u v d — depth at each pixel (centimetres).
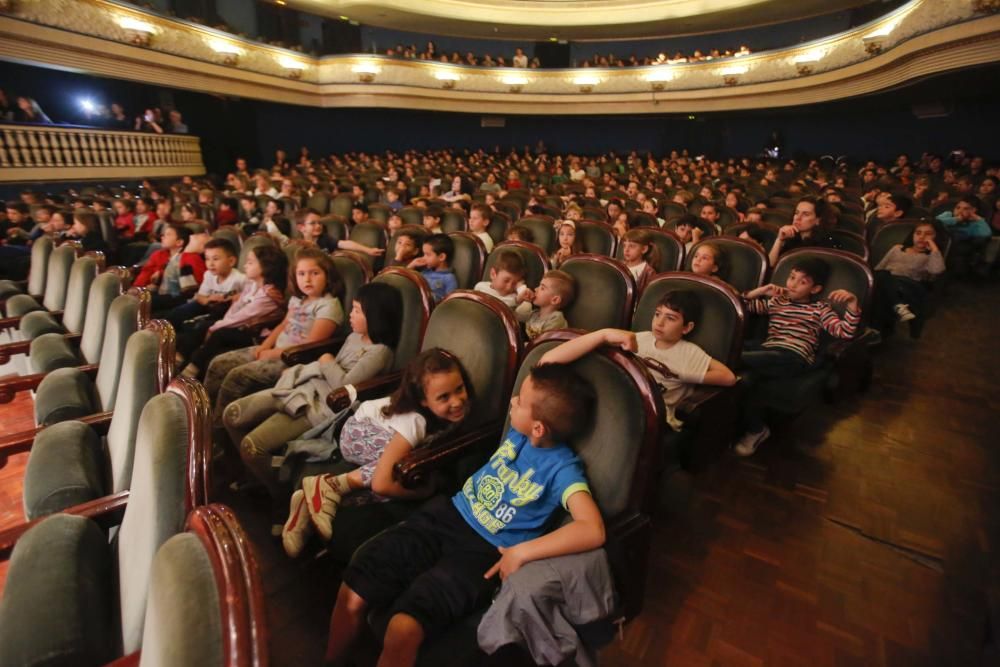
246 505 192
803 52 1047
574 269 246
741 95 1198
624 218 445
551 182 1169
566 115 1552
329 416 176
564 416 114
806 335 227
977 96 916
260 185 776
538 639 96
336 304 234
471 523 125
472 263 343
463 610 108
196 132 1217
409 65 1343
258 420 184
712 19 1310
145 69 927
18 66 912
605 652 135
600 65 1415
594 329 236
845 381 245
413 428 144
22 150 766
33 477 133
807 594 154
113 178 902
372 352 190
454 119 1641
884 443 232
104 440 164
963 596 152
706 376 179
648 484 113
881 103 1039
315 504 141
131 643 90
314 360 220
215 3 1185
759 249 275
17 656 86
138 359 141
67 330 269
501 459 128
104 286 232
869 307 242
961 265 502
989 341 357
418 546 121
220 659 53
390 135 1597
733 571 162
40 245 343
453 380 143
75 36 802
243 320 266
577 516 108
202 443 99
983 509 189
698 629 142
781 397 215
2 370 320
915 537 176
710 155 1466
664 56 1314
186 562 62
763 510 190
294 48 1258
